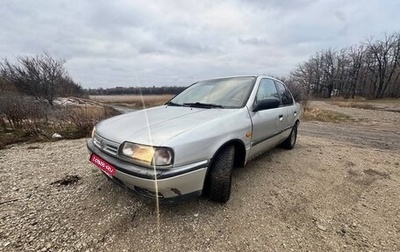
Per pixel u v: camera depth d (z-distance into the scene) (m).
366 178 3.21
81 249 1.69
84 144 4.79
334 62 54.81
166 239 1.82
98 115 6.72
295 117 4.32
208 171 2.09
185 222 2.03
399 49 43.78
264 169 3.40
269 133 3.10
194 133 1.95
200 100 3.06
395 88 45.53
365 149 5.08
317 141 5.80
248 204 2.37
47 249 1.68
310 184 2.94
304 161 3.86
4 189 2.60
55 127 5.95
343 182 3.04
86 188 2.63
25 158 3.75
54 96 17.25
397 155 4.59
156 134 1.89
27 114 5.90
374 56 46.59
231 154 2.28
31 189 2.61
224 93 3.02
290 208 2.33
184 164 1.83
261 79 3.26
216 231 1.93
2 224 1.95
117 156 1.94
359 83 51.00
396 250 1.75
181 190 1.86
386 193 2.73
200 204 2.31
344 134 7.48
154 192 1.80
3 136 5.13
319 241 1.84
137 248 1.72
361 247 1.78
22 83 15.58
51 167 3.31
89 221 2.02
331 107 24.44
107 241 1.78
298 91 17.88
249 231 1.95
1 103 6.16
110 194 2.49
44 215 2.10
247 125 2.53
